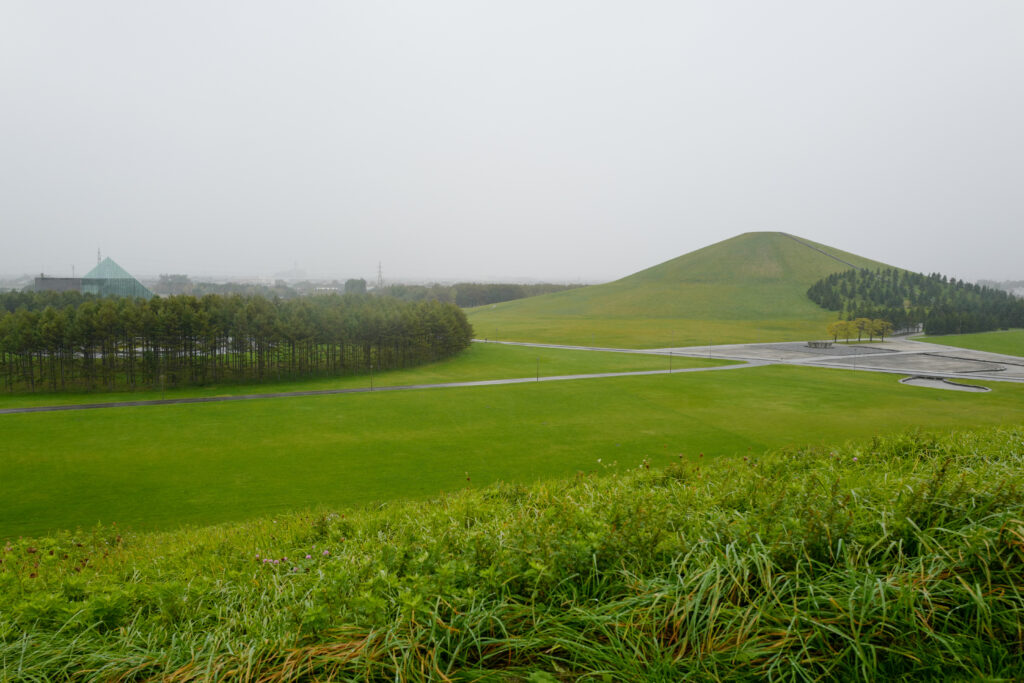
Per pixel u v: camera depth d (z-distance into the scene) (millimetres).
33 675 4156
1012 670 3943
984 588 4473
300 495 36781
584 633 4414
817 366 106625
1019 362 112375
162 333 88438
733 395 77062
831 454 10781
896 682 3980
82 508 34688
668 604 4477
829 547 4945
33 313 85562
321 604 4793
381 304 117688
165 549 12547
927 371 99750
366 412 66438
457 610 4590
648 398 75188
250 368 98562
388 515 10977
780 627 4203
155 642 4582
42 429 57781
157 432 56312
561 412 66188
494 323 192875
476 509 8703
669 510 6359
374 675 4078
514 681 4074
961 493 5566
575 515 6504
